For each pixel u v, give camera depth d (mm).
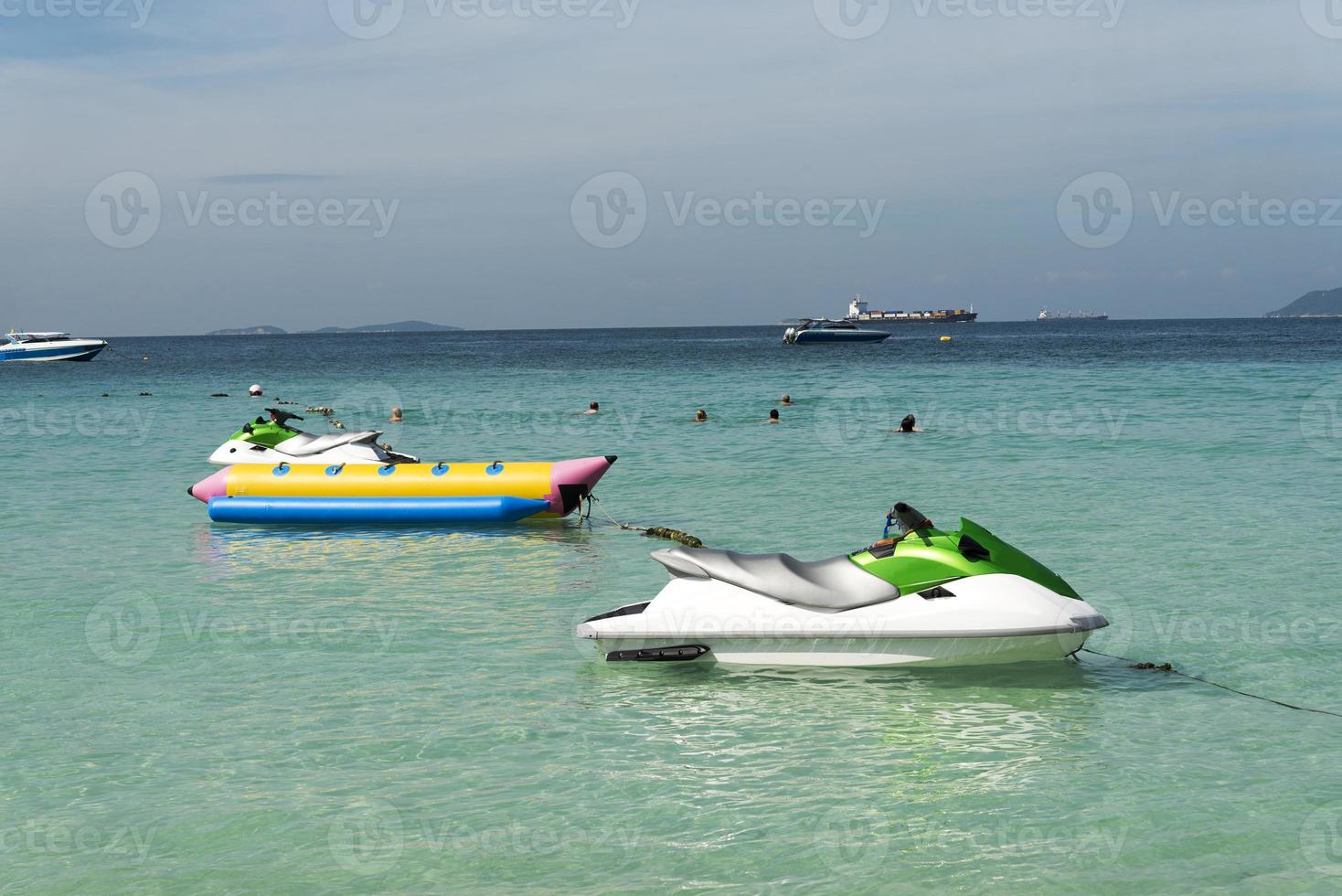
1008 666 7926
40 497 17250
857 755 6352
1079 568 11094
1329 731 6660
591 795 5840
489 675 7930
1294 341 105562
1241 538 12461
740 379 51688
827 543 12812
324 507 14703
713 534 13555
